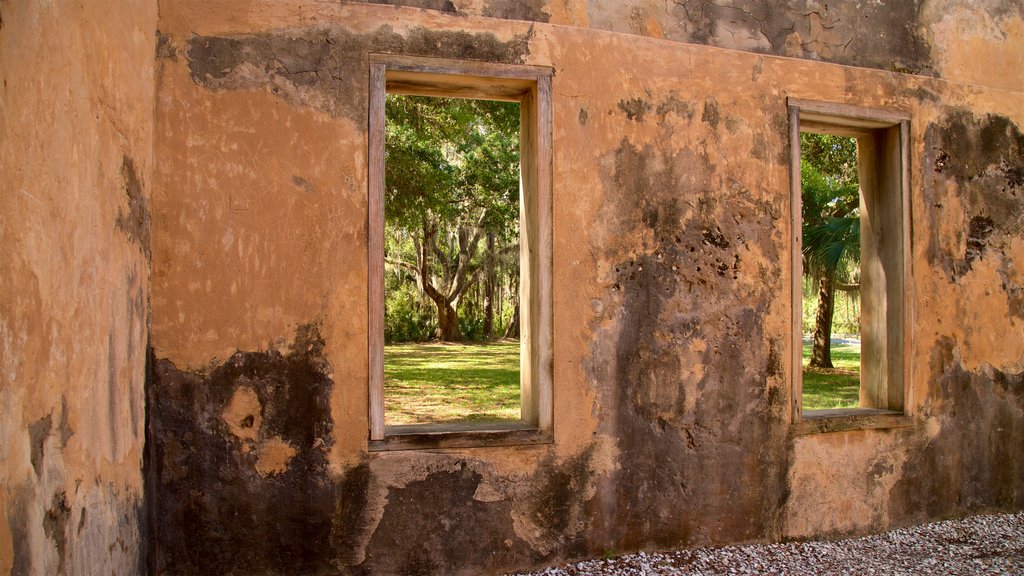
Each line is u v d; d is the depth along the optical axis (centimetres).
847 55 400
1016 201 442
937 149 419
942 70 425
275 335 301
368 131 312
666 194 358
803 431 381
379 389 312
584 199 342
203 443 292
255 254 299
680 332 358
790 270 382
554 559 335
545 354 335
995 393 432
